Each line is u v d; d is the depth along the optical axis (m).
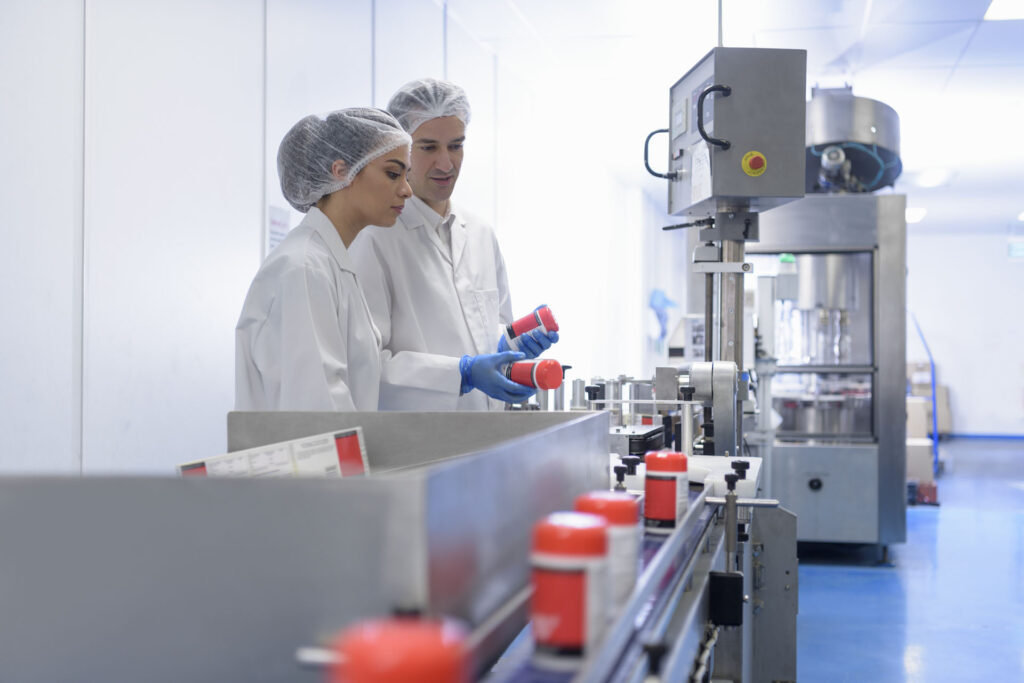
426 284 2.02
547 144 6.02
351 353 1.63
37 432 1.90
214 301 2.54
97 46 2.05
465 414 1.24
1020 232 11.02
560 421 1.24
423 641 0.48
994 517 5.59
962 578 4.02
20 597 0.71
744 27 4.31
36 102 1.88
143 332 2.23
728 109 2.14
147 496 0.69
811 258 4.29
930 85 5.26
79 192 2.01
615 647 0.69
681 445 2.08
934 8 4.02
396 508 0.64
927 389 10.79
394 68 3.70
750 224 2.29
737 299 2.32
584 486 1.17
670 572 1.03
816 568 4.24
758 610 2.10
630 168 7.65
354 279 1.67
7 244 1.81
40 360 1.90
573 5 4.09
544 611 0.67
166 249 2.32
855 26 4.27
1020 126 6.12
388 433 1.25
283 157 1.72
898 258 4.14
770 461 3.85
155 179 2.27
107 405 2.11
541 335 1.98
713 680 1.56
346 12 3.27
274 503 0.67
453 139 2.01
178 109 2.35
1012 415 11.20
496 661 0.86
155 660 0.69
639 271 8.48
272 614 0.67
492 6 4.13
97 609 0.70
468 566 0.72
